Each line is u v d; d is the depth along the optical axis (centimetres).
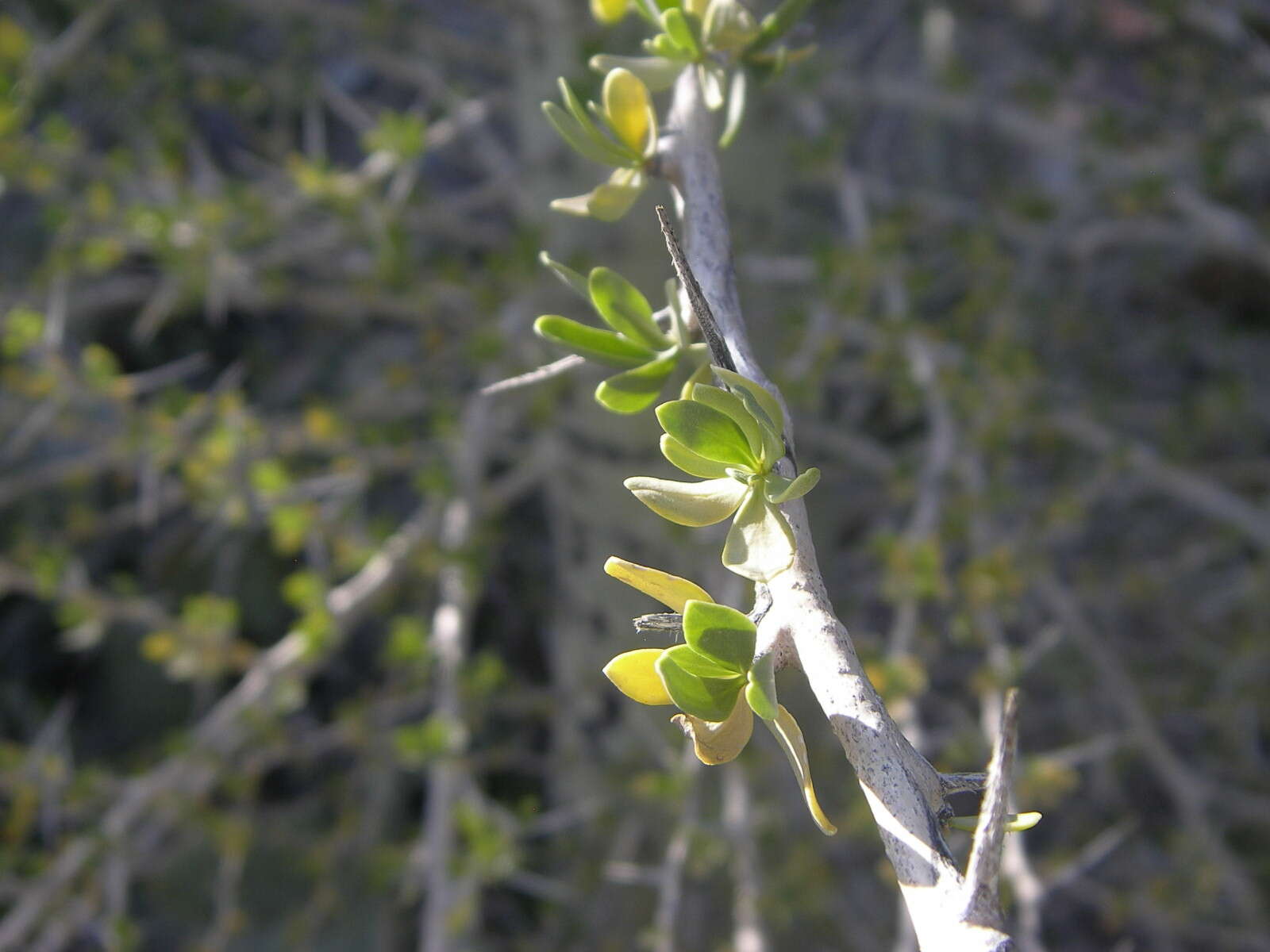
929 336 81
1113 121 88
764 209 82
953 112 93
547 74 85
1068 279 124
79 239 76
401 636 70
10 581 69
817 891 75
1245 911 83
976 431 76
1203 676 100
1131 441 94
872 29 114
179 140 79
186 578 117
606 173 80
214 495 70
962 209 101
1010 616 66
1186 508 118
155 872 91
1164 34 100
